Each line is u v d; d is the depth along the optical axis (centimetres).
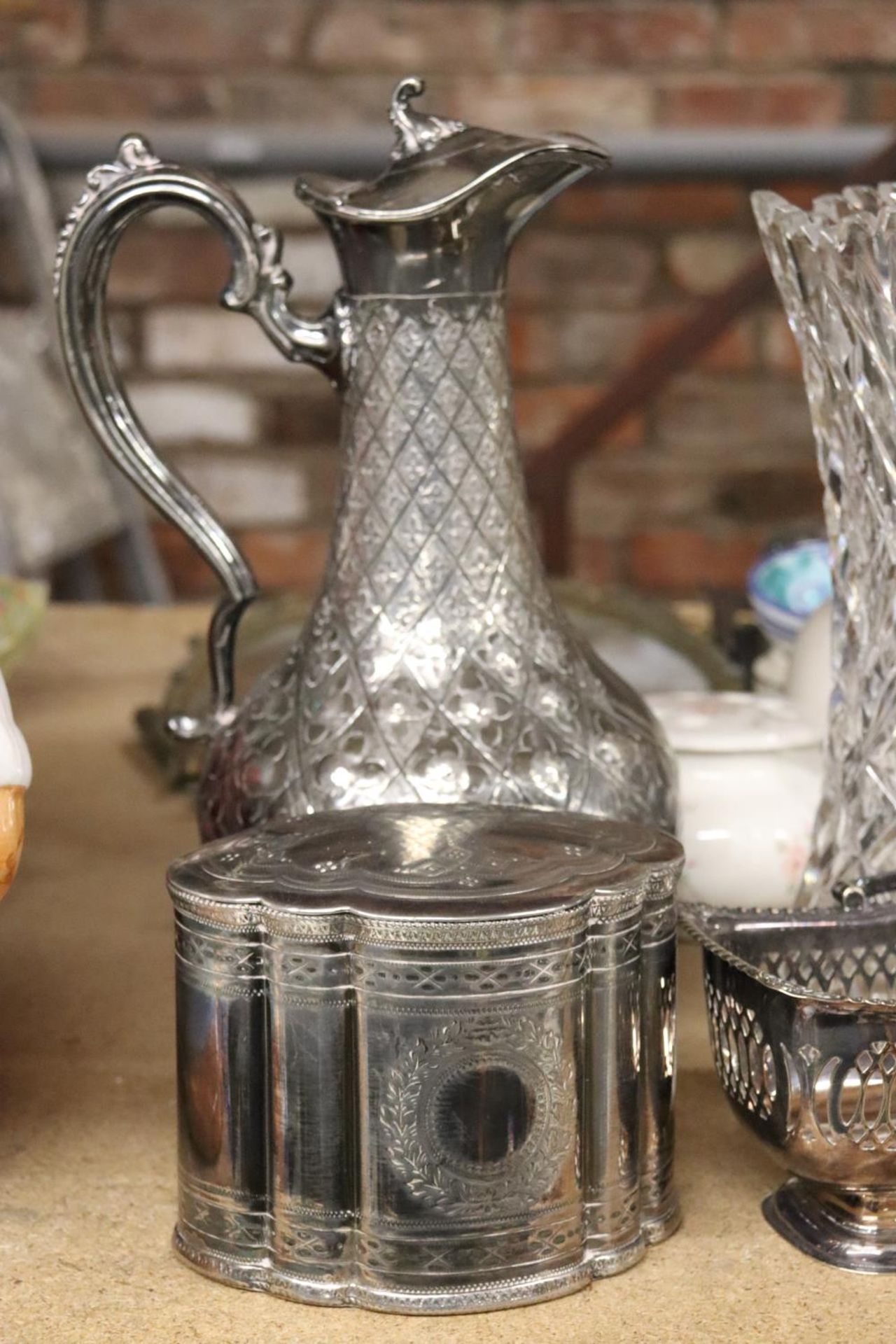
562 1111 40
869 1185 43
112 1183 48
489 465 52
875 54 207
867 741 52
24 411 173
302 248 206
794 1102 42
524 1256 41
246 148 196
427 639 52
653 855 42
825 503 53
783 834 62
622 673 86
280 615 90
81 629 112
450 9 207
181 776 82
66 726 92
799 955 47
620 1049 41
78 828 78
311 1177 40
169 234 207
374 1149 40
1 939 65
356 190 51
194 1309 41
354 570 53
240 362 212
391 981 39
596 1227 42
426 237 51
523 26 207
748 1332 40
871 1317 41
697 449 216
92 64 207
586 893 40
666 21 207
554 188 51
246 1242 42
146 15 206
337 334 53
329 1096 40
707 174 202
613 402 168
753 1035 43
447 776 50
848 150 200
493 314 53
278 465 214
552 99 210
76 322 53
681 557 219
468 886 40
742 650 93
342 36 207
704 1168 48
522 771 51
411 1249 40
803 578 87
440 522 52
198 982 41
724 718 67
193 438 214
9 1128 51
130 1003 59
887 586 51
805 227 48
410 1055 39
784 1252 44
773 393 213
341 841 43
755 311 210
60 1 205
